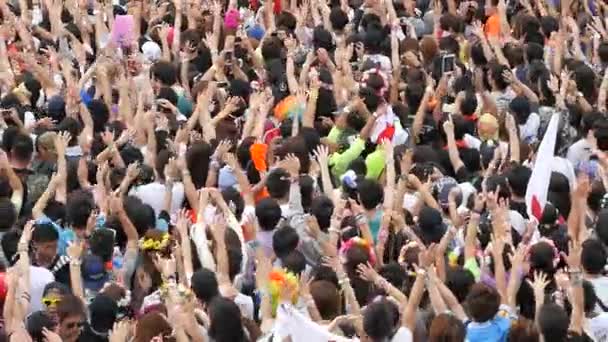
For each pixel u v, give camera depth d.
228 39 46.78
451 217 31.88
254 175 35.12
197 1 53.84
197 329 25.44
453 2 55.31
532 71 45.56
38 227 29.34
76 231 31.05
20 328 25.72
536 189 32.34
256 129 38.78
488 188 33.69
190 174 34.53
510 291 27.55
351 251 28.45
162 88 44.28
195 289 27.12
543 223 32.16
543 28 52.56
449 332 24.75
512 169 33.81
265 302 26.73
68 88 42.12
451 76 45.66
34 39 50.75
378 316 25.02
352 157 36.75
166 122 40.56
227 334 24.92
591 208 34.31
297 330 24.98
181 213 30.97
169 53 48.69
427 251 28.64
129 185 34.53
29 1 56.75
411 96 42.50
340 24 51.78
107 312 26.22
